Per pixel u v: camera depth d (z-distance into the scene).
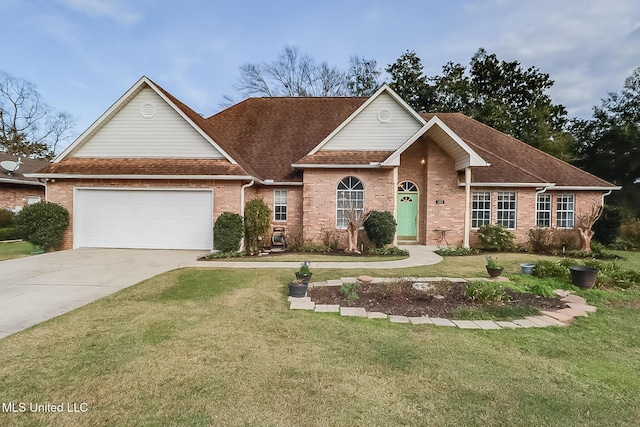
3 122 34.44
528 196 14.73
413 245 14.76
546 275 8.67
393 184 13.76
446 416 3.03
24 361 3.93
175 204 13.08
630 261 12.25
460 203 14.56
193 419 2.92
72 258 11.12
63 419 2.92
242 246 12.84
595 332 5.29
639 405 3.28
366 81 33.25
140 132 13.55
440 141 14.12
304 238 13.95
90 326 5.08
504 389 3.50
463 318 5.81
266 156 15.78
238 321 5.40
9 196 21.22
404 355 4.27
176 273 8.87
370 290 7.32
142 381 3.52
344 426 2.86
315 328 5.16
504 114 27.22
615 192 27.25
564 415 3.08
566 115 31.72
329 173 13.91
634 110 27.58
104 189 13.12
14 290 7.26
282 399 3.23
